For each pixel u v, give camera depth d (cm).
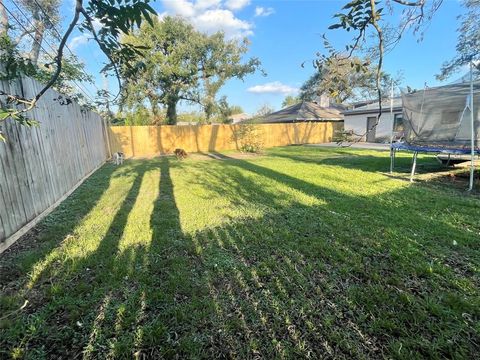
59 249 292
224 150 1647
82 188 600
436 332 172
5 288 225
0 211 293
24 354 160
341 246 292
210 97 1934
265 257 274
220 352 163
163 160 1153
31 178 369
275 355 160
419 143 683
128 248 294
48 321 186
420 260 258
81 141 693
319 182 621
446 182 604
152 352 162
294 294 214
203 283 229
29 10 655
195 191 557
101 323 184
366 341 167
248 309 198
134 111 1738
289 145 1891
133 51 125
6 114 114
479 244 289
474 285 220
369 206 427
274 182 630
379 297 205
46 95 447
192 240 314
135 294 213
